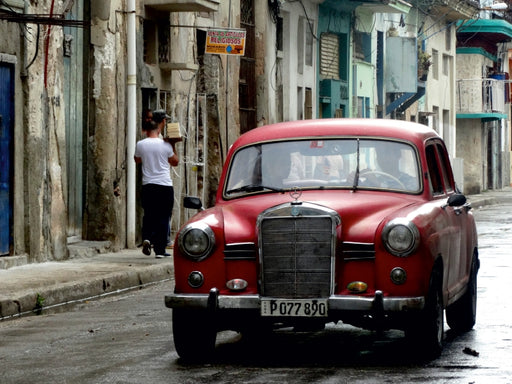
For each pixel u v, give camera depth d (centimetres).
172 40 3069
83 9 2620
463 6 6494
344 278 1213
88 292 1947
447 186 1473
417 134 1378
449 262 1339
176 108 3092
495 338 1410
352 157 1354
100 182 2630
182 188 3133
